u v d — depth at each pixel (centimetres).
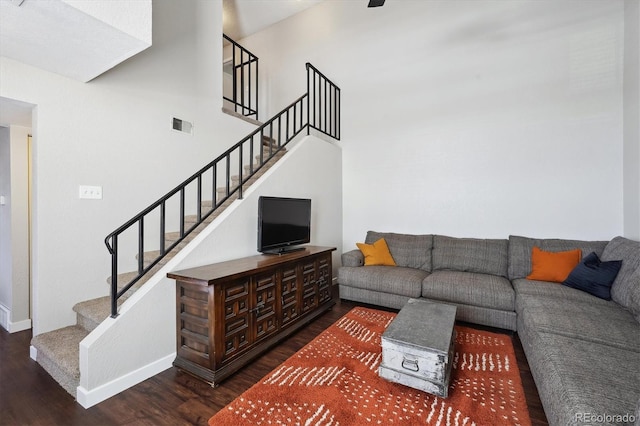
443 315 222
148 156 308
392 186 436
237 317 219
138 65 300
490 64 369
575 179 328
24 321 292
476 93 377
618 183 309
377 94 446
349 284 361
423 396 184
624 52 303
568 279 269
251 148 325
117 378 192
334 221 453
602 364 141
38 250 231
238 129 424
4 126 295
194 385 199
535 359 176
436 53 402
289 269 279
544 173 342
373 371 212
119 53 208
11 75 216
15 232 289
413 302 254
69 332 233
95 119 264
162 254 227
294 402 178
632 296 193
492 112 368
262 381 200
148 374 207
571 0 328
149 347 209
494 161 367
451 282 305
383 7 441
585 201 323
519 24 353
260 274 242
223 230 264
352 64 468
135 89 297
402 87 427
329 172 438
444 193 398
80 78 249
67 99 246
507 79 360
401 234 411
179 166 341
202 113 370
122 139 285
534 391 191
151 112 312
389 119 437
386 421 163
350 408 173
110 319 193
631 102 288
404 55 425
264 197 288
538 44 343
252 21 544
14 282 287
